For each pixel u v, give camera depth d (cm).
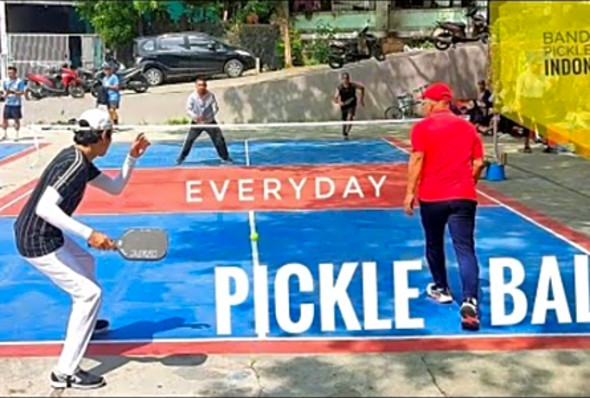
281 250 823
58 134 1984
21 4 1944
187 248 838
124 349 541
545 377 485
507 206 1059
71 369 472
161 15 1570
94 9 1488
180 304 644
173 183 1278
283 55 2473
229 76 2356
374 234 893
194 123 1476
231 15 2320
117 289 687
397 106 2423
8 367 509
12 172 1423
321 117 2452
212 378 488
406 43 2625
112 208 1073
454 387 470
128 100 2184
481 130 1919
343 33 2589
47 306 641
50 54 1997
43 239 461
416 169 594
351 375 491
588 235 878
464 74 2553
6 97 1891
